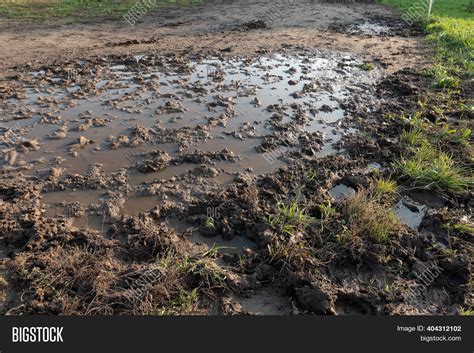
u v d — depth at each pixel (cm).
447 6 1603
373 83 816
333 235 418
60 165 536
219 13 1448
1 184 491
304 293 356
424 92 763
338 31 1222
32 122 635
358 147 583
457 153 566
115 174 520
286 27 1260
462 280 380
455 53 984
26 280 367
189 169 534
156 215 452
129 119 652
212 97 732
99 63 879
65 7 1400
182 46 1020
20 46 976
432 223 444
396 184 511
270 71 865
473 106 695
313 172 530
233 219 443
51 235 415
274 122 650
